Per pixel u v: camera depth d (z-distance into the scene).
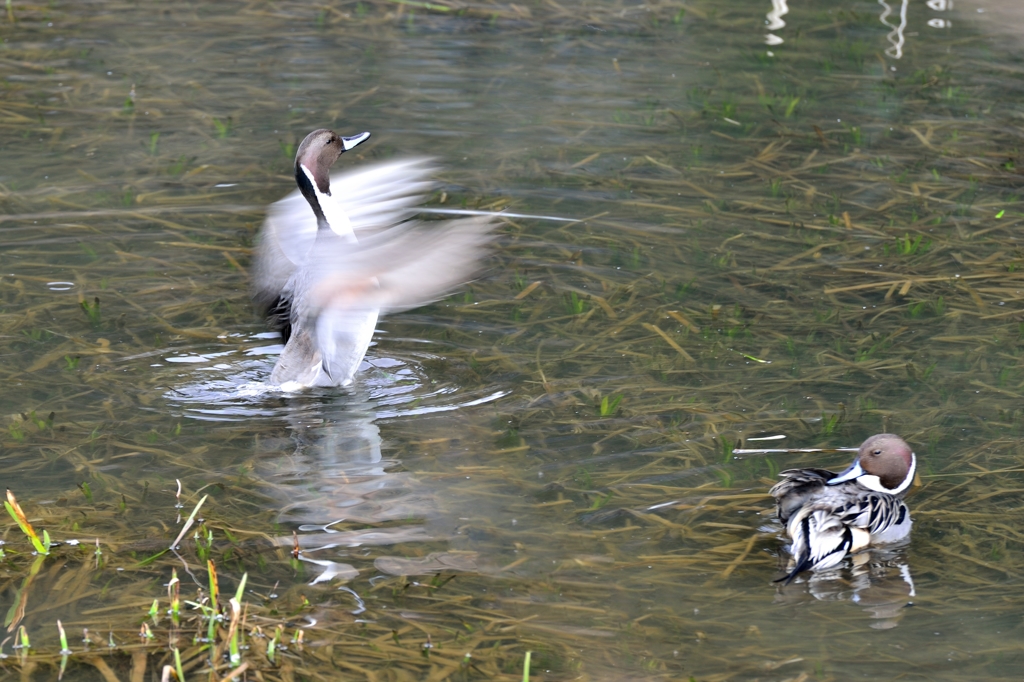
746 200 16.56
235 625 7.61
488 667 7.54
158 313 13.23
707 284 14.02
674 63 22.70
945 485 9.84
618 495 9.69
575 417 11.05
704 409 11.16
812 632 7.94
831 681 7.41
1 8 25.72
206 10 26.09
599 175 17.38
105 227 15.41
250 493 9.68
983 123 19.64
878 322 13.05
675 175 17.45
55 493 9.62
